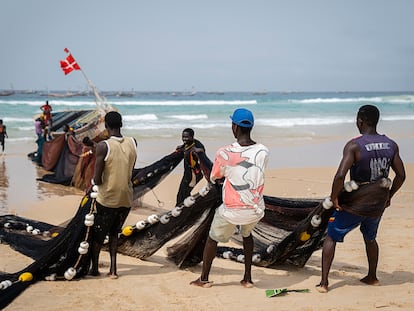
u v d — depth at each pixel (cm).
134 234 652
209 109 5031
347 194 513
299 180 1368
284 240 596
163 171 822
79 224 564
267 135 2714
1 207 990
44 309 483
